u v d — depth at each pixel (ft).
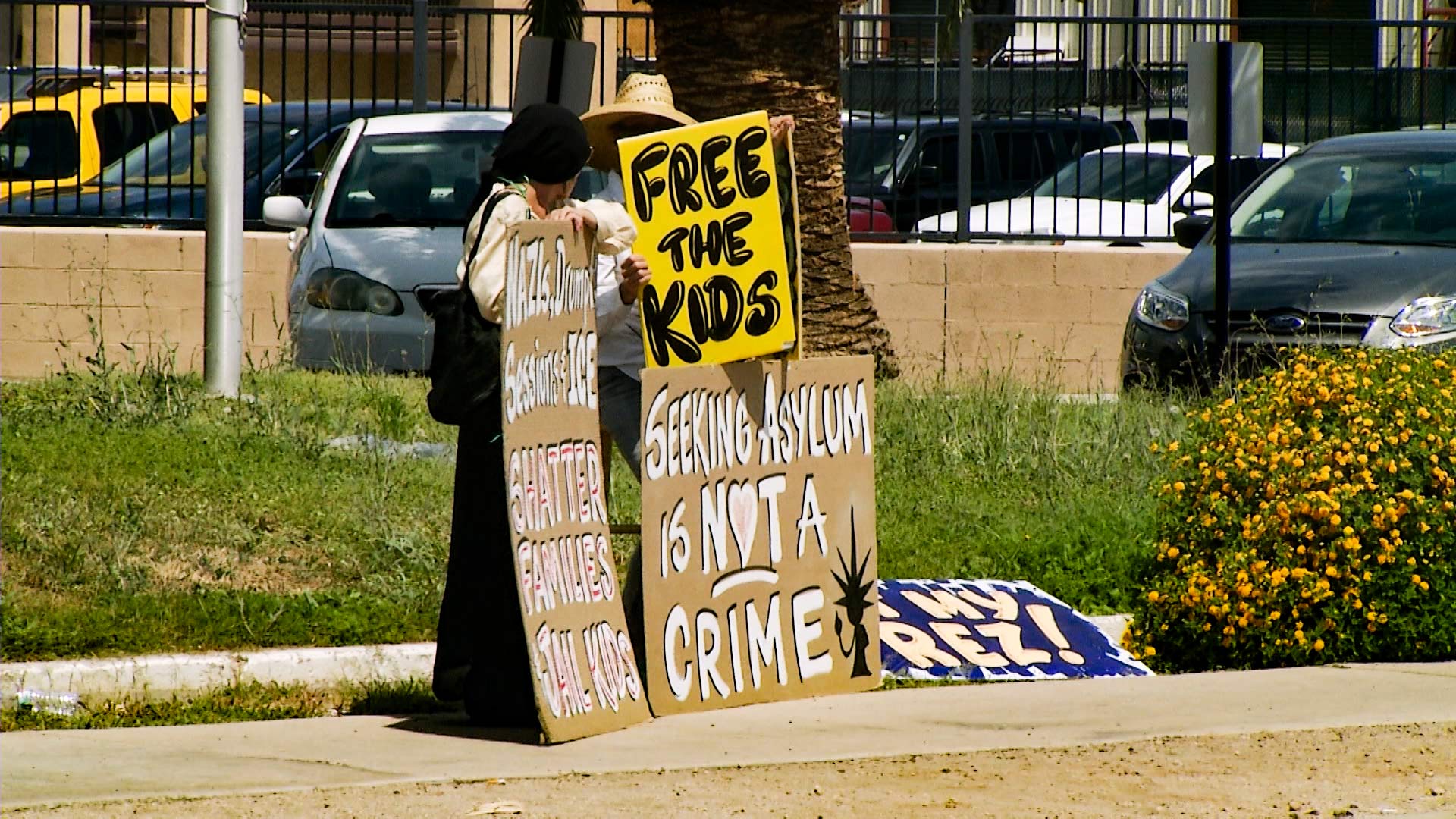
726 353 78.74
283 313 191.11
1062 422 133.49
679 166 78.48
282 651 87.30
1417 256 145.89
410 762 70.28
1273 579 93.56
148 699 84.28
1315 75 220.84
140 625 87.20
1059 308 192.34
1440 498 95.20
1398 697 83.05
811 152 160.04
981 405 136.05
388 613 91.56
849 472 84.74
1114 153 218.18
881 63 230.89
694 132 78.48
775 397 81.71
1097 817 62.85
